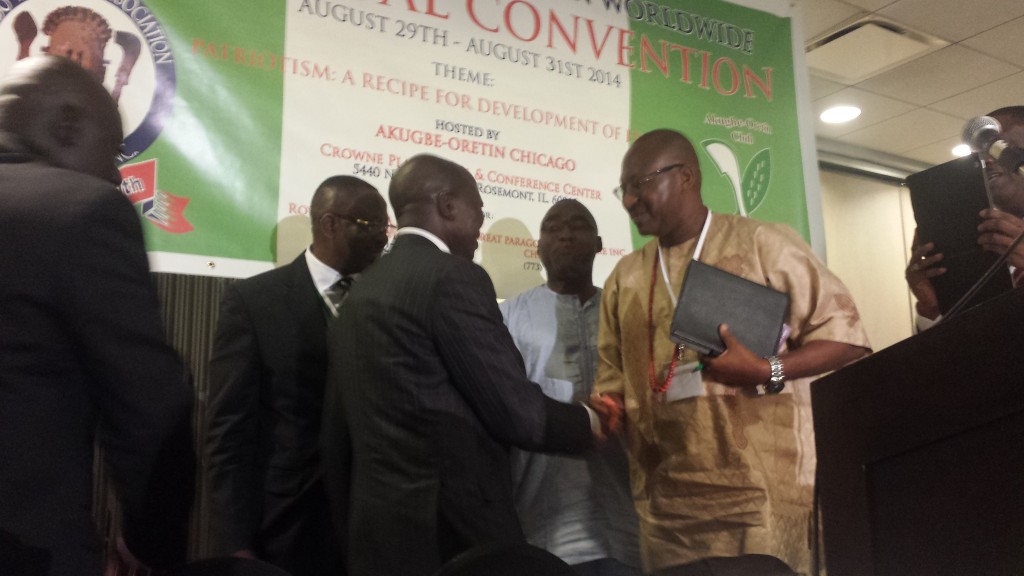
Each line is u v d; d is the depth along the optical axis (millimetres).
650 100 2254
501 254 1992
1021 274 1724
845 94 3713
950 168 1751
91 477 1004
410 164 1600
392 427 1381
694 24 2357
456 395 1391
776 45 2477
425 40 1973
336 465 1529
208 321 1725
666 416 1914
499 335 1404
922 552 728
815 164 2457
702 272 1791
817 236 2412
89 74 1151
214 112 1742
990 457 670
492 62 2049
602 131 2170
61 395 970
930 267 1781
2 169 1011
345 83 1872
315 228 1782
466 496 1351
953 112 3912
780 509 1845
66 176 1016
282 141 1796
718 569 1599
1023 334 638
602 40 2209
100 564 986
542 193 2062
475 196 1609
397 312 1387
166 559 1053
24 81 1083
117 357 969
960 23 3064
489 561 821
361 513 1397
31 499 913
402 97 1928
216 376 1668
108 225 993
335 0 1884
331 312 1729
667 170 1969
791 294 1907
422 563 1318
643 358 1963
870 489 784
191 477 1054
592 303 2057
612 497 1914
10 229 947
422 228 1541
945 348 704
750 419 1866
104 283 972
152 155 1678
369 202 1820
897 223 4754
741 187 2340
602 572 1892
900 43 3223
